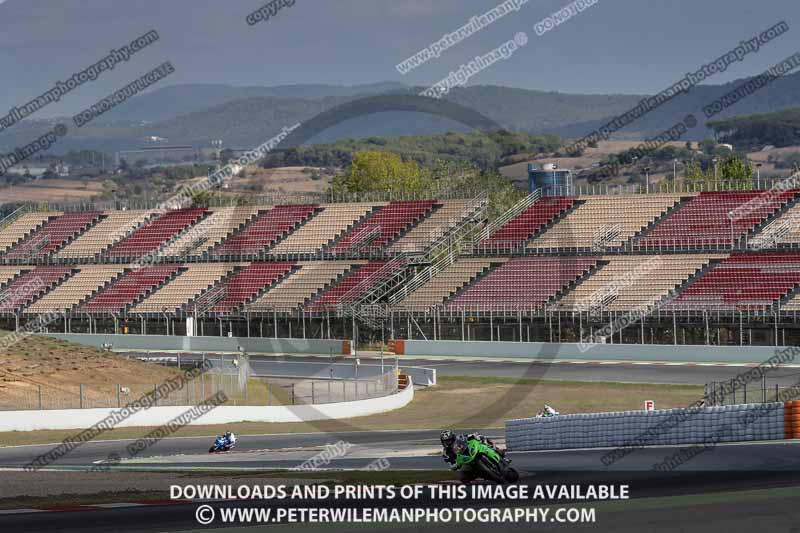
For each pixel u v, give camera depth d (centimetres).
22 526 6300
